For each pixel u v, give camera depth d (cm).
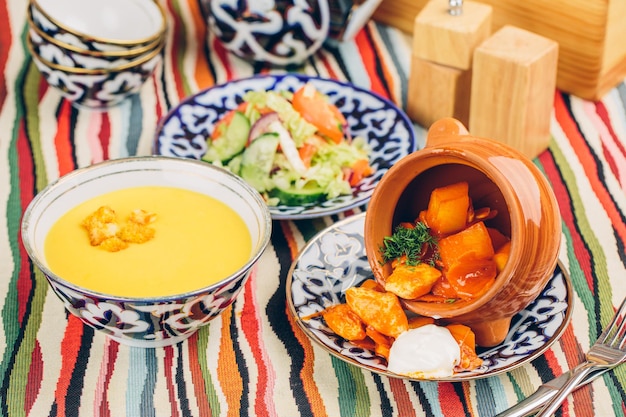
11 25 122
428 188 86
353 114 107
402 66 118
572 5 109
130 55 107
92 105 110
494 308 80
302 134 99
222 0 111
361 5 112
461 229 83
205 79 115
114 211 87
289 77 109
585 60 110
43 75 109
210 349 85
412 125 104
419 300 83
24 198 99
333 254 90
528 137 103
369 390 82
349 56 119
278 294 90
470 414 81
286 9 110
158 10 111
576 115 111
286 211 94
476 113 104
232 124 101
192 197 89
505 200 81
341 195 98
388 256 84
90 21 112
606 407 81
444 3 109
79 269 83
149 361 84
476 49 101
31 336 86
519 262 78
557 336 82
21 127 108
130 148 106
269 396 82
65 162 104
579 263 93
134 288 81
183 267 83
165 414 81
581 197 100
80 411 81
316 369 84
